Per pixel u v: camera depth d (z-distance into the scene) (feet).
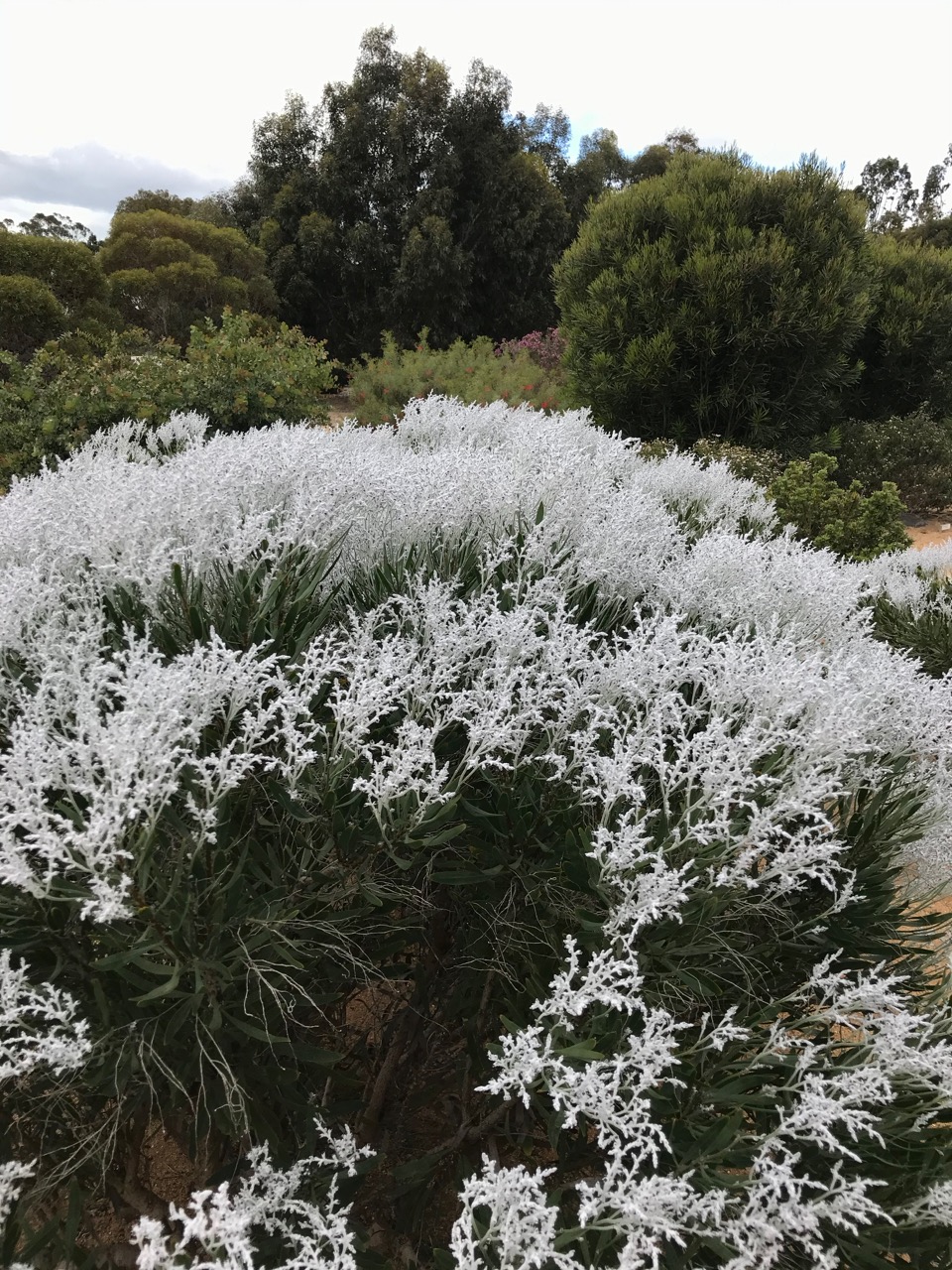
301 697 4.99
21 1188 4.97
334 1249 4.02
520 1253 3.81
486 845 5.66
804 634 8.31
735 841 5.32
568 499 9.30
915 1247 4.59
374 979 6.15
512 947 5.90
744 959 5.68
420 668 5.80
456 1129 6.45
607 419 32.45
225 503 7.64
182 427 19.26
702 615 8.16
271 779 5.57
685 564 8.63
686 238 30.53
